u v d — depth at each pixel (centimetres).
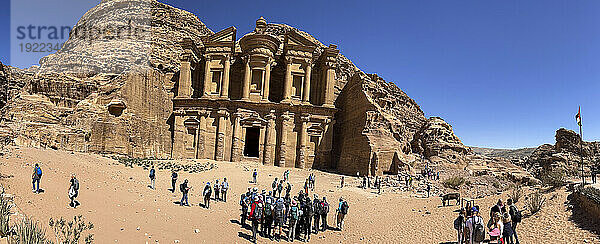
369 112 5066
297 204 1822
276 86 6562
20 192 1562
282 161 5669
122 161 3828
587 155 5978
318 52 7162
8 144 2845
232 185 3481
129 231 1485
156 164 4200
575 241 1347
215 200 2619
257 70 5975
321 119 5897
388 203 2950
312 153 5847
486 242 1479
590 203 1513
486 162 5212
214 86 6056
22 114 3731
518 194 2258
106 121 4288
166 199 2405
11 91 5022
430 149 5359
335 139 6294
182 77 5809
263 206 1725
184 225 1769
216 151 5628
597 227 1388
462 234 1483
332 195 3359
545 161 6144
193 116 5741
